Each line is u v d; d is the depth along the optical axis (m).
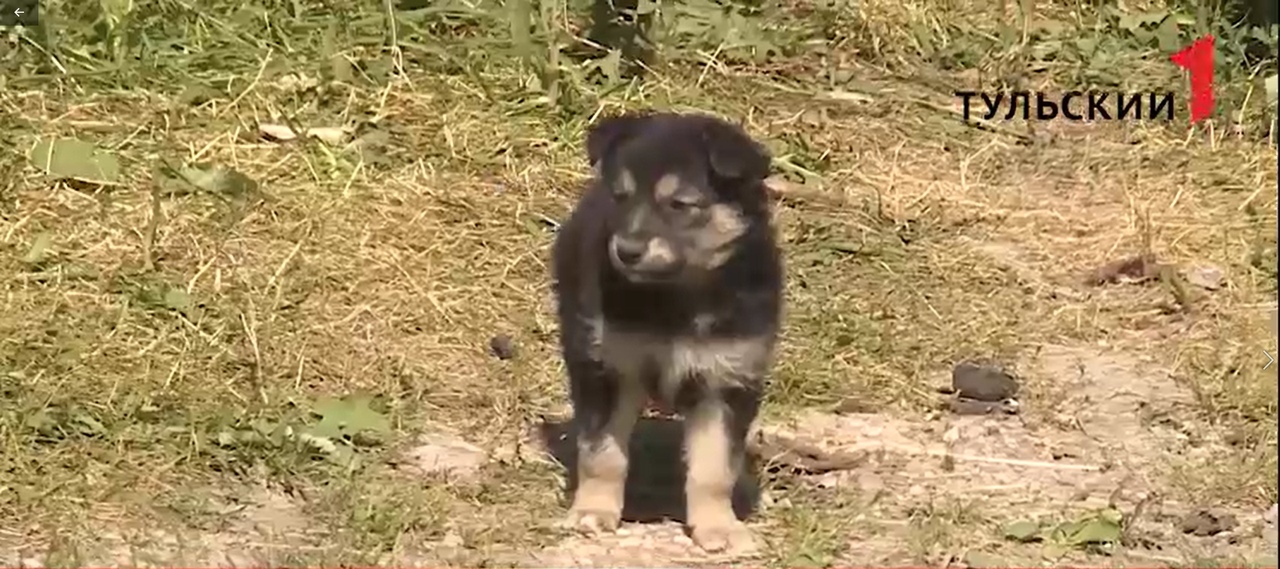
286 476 10.41
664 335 9.25
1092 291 13.34
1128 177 15.05
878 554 9.63
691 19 16.81
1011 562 9.55
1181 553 9.74
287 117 14.66
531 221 13.62
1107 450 11.11
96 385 11.27
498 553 9.48
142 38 15.50
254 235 13.11
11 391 11.14
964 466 10.86
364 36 15.90
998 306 12.99
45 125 14.27
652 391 9.61
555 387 11.64
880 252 13.60
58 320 11.91
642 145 9.06
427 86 15.29
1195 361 12.27
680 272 9.02
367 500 9.97
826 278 13.20
